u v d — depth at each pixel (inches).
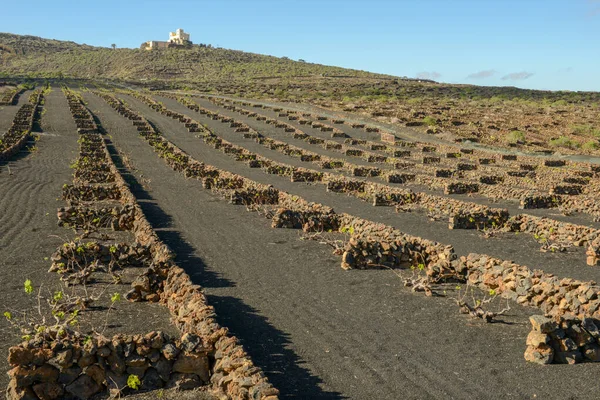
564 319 451.2
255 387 349.7
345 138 2716.5
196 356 391.2
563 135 3051.2
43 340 386.0
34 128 2421.3
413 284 637.3
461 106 4407.0
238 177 1408.7
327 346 470.9
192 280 647.8
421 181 1616.6
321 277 674.8
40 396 356.2
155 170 1662.2
